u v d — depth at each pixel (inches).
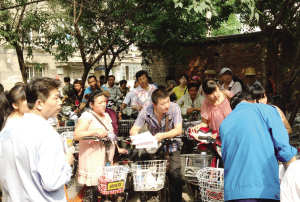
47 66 794.2
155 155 158.2
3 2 362.9
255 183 96.3
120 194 163.8
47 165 81.4
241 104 112.4
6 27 364.5
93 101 161.0
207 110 174.7
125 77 1059.9
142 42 448.8
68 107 282.8
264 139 100.1
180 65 601.6
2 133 86.9
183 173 155.0
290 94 491.5
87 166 157.8
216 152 163.9
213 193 127.0
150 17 383.6
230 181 100.7
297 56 304.7
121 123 228.4
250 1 194.5
